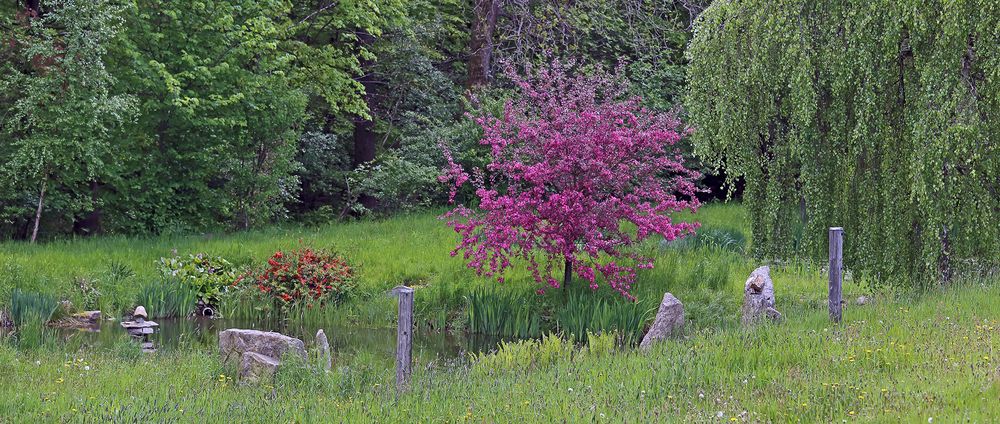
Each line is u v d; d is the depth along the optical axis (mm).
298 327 16797
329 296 17922
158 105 22766
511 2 30078
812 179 13859
